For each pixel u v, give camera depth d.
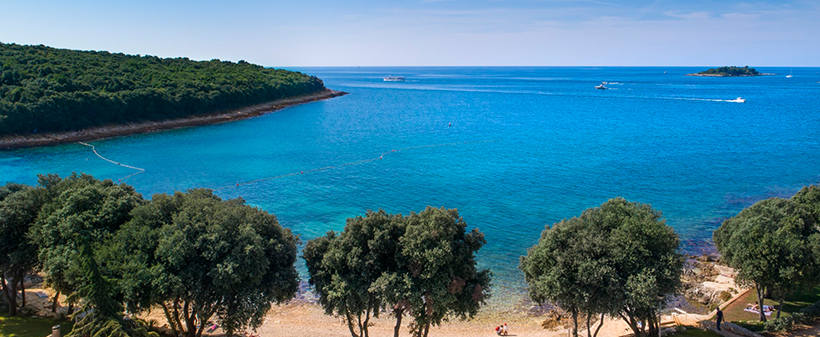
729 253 33.94
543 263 29.92
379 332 35.88
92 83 135.88
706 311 38.12
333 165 88.50
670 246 28.58
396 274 27.06
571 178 77.62
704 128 126.81
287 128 135.12
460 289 27.61
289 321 37.47
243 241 26.75
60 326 30.59
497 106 193.12
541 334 34.84
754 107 176.62
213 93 157.12
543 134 120.12
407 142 111.12
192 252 26.50
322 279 28.61
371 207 64.19
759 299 32.75
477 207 63.81
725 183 74.00
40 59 139.00
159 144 111.38
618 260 27.36
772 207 35.12
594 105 192.75
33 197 32.09
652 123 137.75
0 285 39.88
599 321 36.91
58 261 27.06
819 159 88.88
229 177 80.25
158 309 38.69
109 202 30.28
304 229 56.59
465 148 103.44
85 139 116.44
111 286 25.16
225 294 27.58
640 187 72.12
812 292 37.81
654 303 27.45
